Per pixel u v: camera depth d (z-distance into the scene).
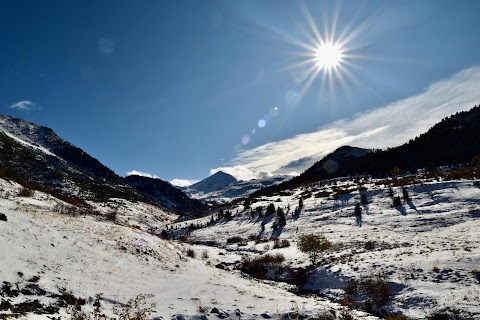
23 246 13.27
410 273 18.50
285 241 43.03
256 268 31.30
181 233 90.44
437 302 14.48
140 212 169.62
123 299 12.45
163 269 19.06
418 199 54.09
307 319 12.52
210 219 100.94
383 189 68.19
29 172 166.62
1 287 9.54
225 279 20.05
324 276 23.97
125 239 21.80
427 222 38.19
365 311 16.55
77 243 17.09
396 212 49.62
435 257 20.16
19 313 8.60
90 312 10.45
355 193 72.06
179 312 11.88
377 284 18.25
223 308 12.84
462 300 13.97
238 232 69.31
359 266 22.66
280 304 14.29
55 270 12.63
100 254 17.06
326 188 104.12
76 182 193.12
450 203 46.78
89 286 12.52
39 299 9.98
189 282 17.05
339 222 52.56
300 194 109.44
